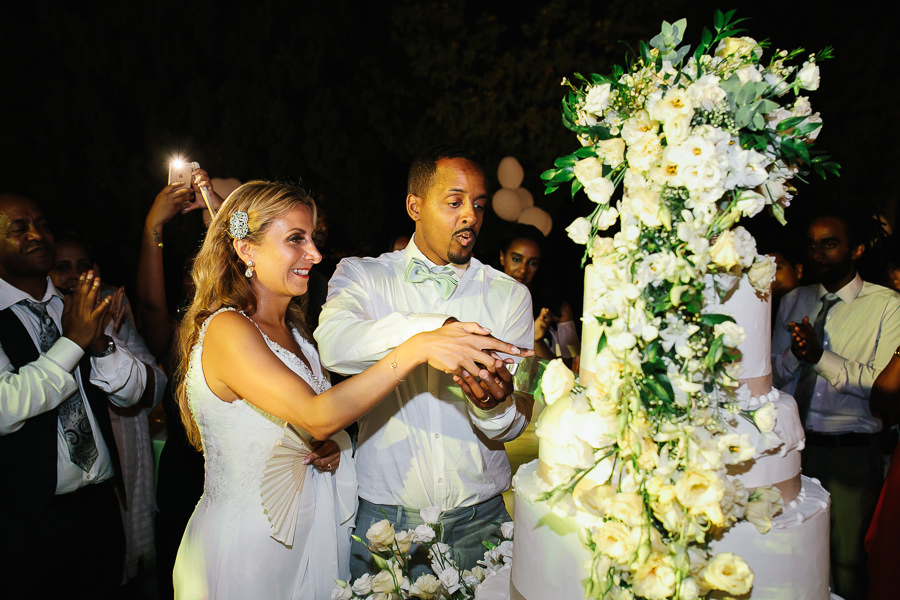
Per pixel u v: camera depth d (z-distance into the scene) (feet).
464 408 8.51
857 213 12.82
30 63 25.63
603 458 5.07
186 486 11.06
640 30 29.73
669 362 4.86
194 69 27.35
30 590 9.81
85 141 26.25
